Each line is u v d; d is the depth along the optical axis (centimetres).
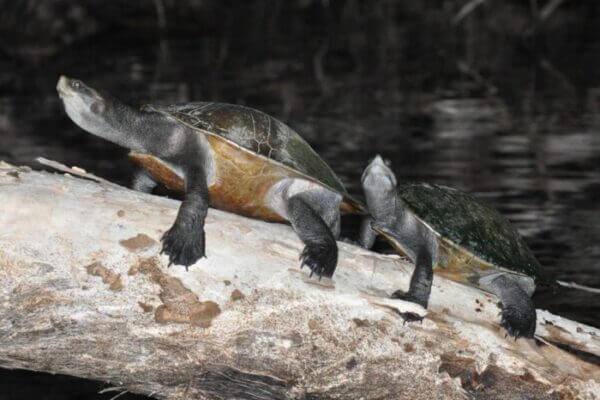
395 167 2283
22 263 895
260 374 940
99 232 917
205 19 5947
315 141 2600
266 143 1031
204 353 927
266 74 3959
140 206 944
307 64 4316
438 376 952
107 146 2450
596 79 3769
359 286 984
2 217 904
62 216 915
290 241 980
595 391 969
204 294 920
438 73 4031
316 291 943
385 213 1077
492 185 2111
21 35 4500
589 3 5750
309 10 6531
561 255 1634
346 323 939
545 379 964
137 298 911
